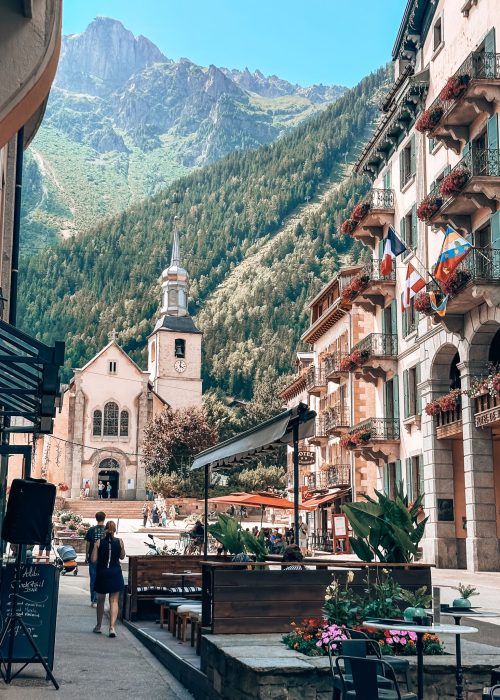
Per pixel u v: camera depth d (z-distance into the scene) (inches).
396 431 1450.5
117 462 3526.1
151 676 413.7
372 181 1635.1
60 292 7800.2
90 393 3533.5
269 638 362.6
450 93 1093.8
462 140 1168.2
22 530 376.8
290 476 2726.4
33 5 249.6
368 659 249.0
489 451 1120.2
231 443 518.3
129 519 3075.8
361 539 404.5
